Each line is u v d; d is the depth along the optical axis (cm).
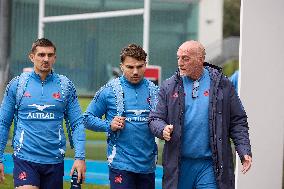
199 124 1187
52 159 1290
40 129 1283
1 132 1295
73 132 1312
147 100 1331
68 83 1309
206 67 1227
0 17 3422
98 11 3494
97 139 3016
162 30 3850
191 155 1192
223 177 1182
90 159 2641
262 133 1572
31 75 1295
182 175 1205
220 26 4231
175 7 3903
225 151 1187
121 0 3531
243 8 1562
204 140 1189
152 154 1337
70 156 2522
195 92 1194
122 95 1327
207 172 1197
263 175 1573
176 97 1192
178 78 1199
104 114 1359
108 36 3491
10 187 2047
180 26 3909
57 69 3438
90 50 3466
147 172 1334
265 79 1573
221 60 4303
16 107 1294
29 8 3441
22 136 1281
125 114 1324
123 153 1320
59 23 3416
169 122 1194
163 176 1205
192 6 4000
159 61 3819
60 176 1306
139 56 1309
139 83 1338
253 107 1570
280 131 1576
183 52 1189
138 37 3509
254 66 1569
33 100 1281
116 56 3491
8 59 3388
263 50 1571
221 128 1183
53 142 1289
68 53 3441
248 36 1566
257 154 1573
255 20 1566
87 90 3444
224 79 1203
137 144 1320
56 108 1291
